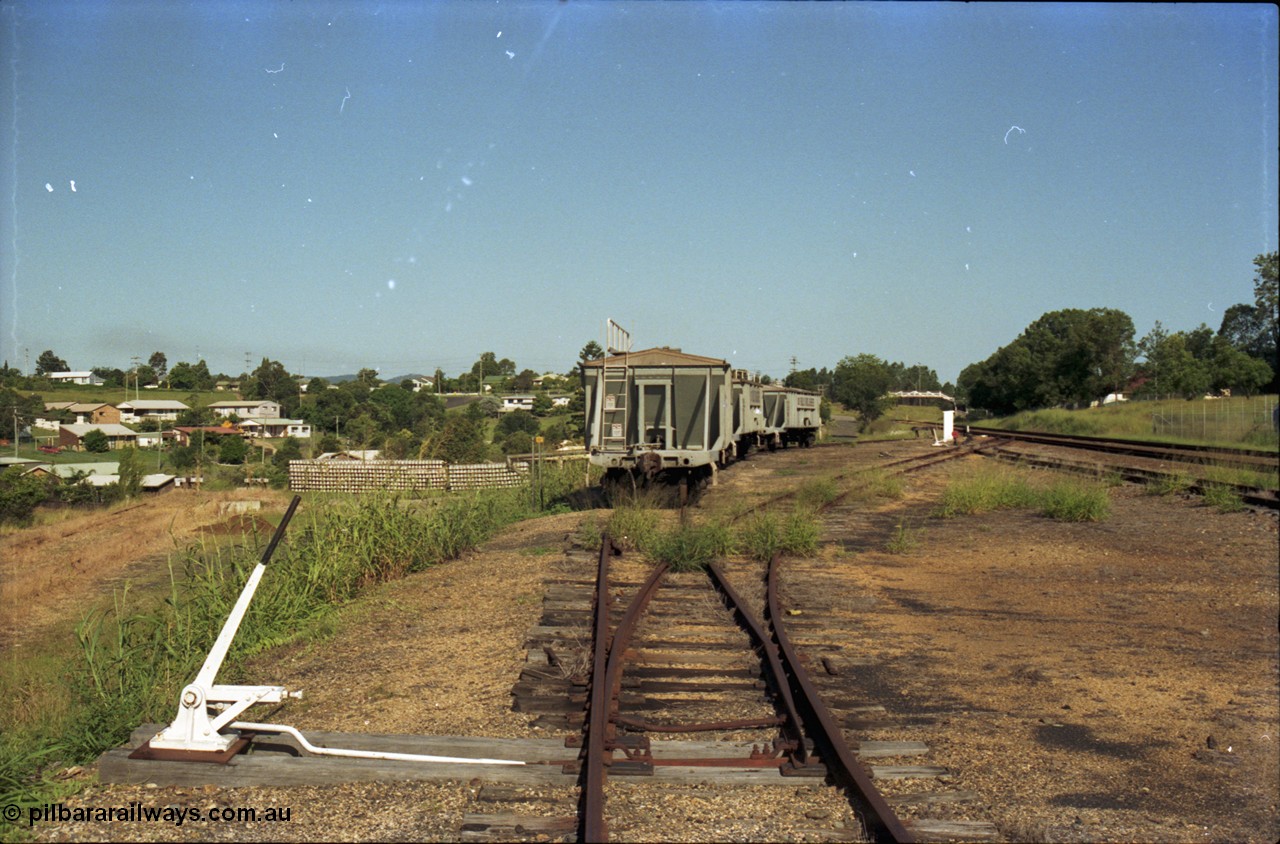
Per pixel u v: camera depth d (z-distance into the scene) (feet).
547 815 14.83
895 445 135.03
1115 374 256.73
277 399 359.25
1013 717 20.49
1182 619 29.68
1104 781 17.04
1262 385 192.13
